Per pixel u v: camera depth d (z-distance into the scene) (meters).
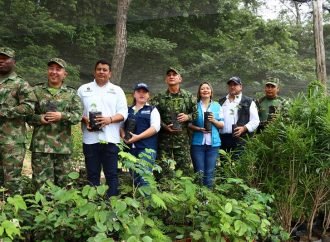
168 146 4.83
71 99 4.17
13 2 14.55
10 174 4.03
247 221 3.11
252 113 5.12
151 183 2.96
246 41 16.77
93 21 16.11
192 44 18.34
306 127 4.02
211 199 3.22
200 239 3.15
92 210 2.66
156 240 2.77
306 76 16.22
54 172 4.22
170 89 4.89
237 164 4.20
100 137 4.32
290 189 4.03
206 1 16.50
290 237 4.12
